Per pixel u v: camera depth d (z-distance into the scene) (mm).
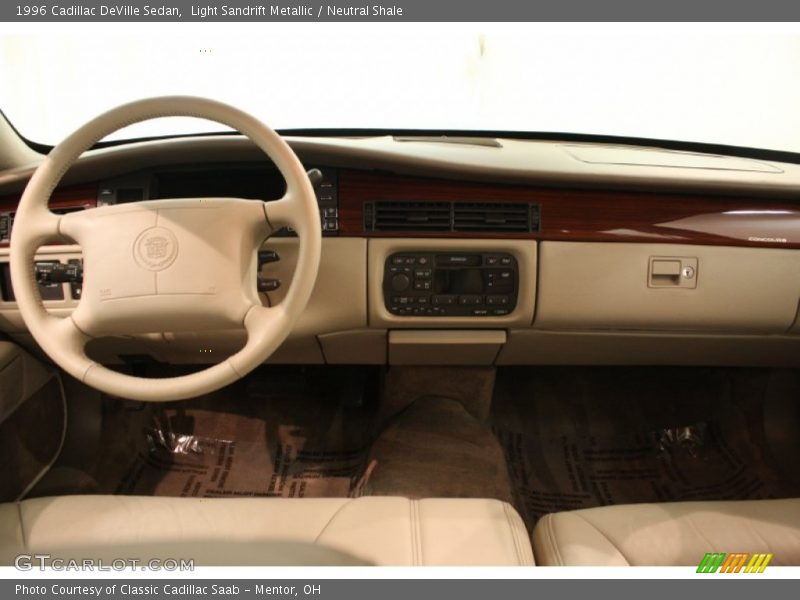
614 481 1141
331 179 807
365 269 827
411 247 820
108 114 584
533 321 867
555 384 1397
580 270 838
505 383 1410
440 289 846
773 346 960
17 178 778
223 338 872
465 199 815
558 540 609
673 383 1355
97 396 1191
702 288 849
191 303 578
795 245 836
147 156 762
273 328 572
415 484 975
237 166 803
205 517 624
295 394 1323
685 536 609
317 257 578
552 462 1192
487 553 560
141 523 615
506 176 784
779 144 1223
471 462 1033
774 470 1113
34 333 590
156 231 581
